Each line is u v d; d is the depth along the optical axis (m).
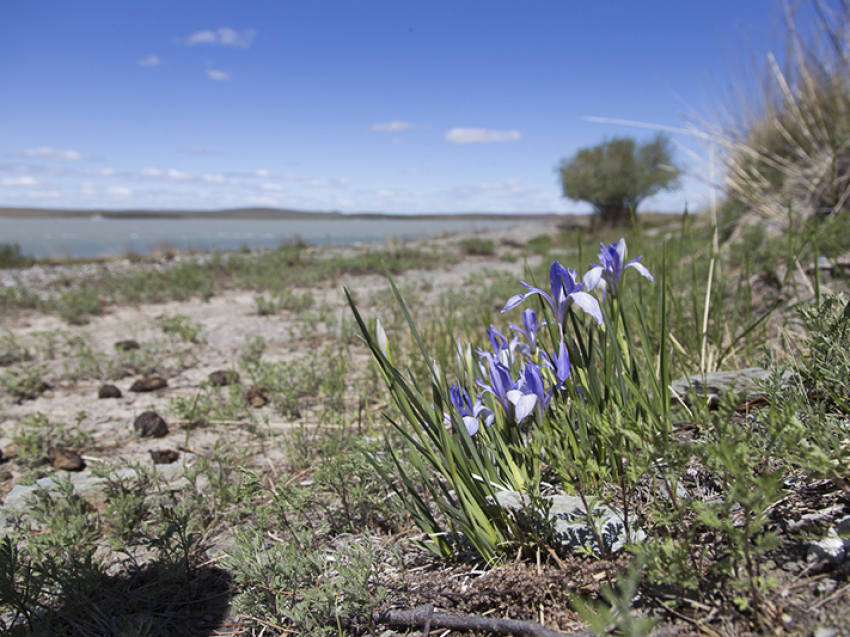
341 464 2.31
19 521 2.54
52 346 6.30
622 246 1.76
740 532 1.23
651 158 26.42
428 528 1.90
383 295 8.88
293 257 14.07
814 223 4.25
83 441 3.60
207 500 2.60
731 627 1.27
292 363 4.52
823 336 1.81
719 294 3.33
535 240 21.86
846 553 1.34
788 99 6.59
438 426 1.73
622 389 1.82
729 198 7.31
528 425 2.16
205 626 1.82
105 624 1.80
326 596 1.62
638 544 1.37
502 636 1.45
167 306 9.04
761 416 1.60
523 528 1.70
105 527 2.49
